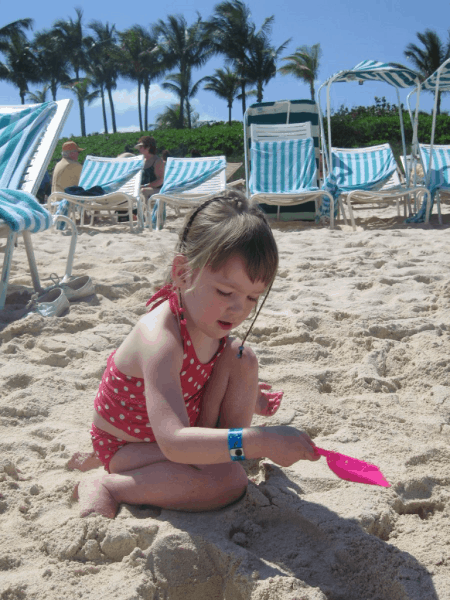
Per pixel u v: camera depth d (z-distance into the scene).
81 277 3.69
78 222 8.45
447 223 7.72
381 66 8.11
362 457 1.82
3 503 1.57
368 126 24.25
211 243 1.31
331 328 3.04
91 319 3.17
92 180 8.29
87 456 1.76
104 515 1.47
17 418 2.09
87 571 1.33
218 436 1.34
